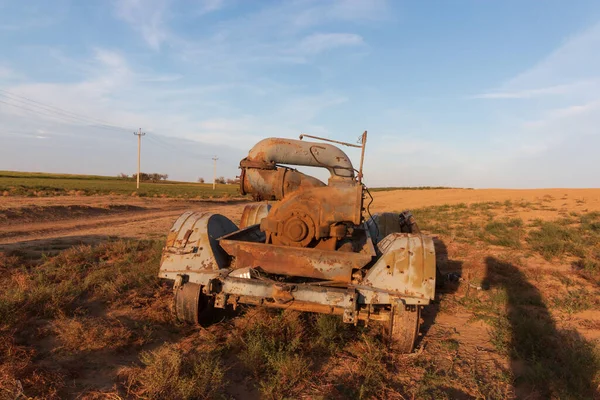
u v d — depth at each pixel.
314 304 4.12
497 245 11.09
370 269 4.20
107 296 5.53
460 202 27.47
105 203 23.80
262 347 4.00
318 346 4.23
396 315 4.06
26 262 7.55
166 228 14.61
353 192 4.57
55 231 13.20
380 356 4.00
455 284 7.14
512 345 4.57
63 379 3.34
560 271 8.12
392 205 31.98
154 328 4.59
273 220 4.61
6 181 50.50
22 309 4.56
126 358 3.86
